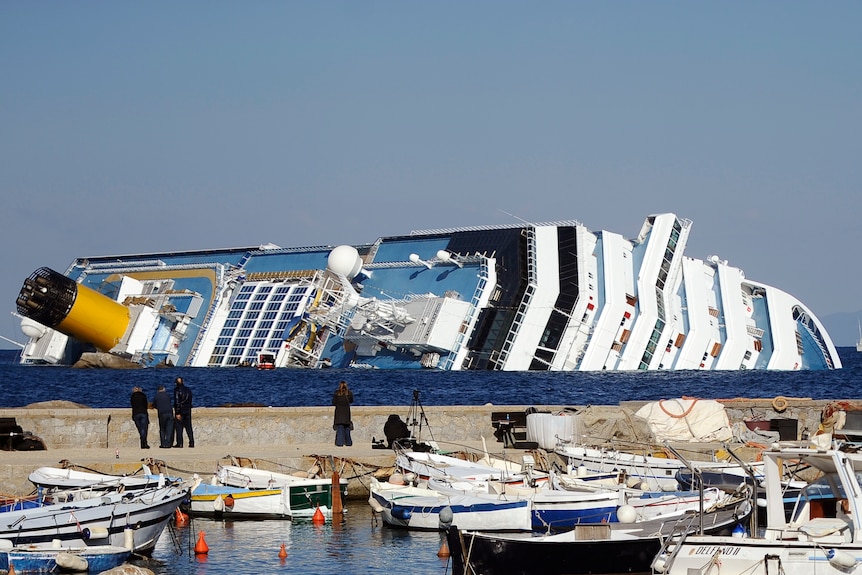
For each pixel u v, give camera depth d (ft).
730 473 166.61
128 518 145.38
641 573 126.72
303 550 155.74
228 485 180.75
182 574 141.90
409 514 167.94
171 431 208.44
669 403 224.53
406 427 215.31
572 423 215.72
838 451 109.19
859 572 102.37
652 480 178.91
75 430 209.77
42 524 140.77
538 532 155.43
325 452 205.98
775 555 104.58
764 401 252.62
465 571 128.57
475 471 183.01
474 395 524.93
